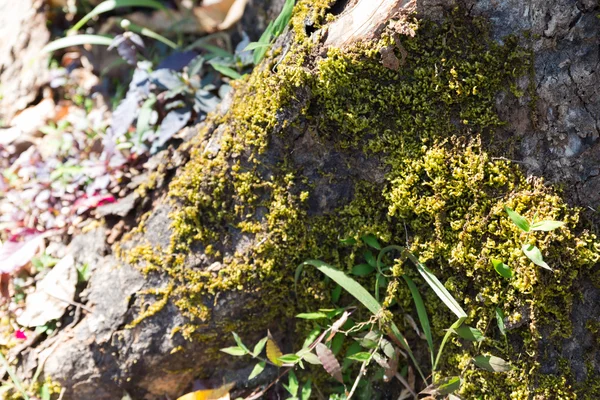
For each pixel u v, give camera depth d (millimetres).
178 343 1017
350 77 957
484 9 932
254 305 1014
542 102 930
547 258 924
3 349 1054
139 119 1112
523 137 939
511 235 933
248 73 1082
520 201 933
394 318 994
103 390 1029
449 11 937
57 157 1191
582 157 925
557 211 925
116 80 1270
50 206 1149
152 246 1030
